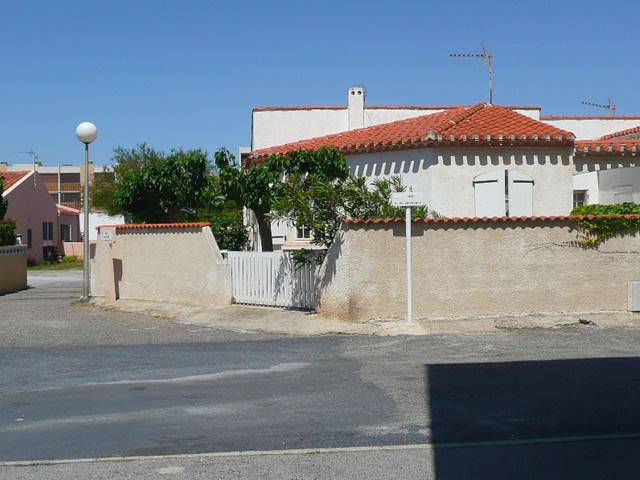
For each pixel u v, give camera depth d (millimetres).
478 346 12852
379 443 7484
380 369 11078
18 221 46156
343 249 14852
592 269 15336
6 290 26531
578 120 30469
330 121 29719
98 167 84250
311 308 16047
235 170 18062
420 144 19000
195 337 14875
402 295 14828
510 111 21375
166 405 9203
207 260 18391
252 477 6520
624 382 9922
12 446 7617
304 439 7656
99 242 21734
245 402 9258
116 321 17578
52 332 16031
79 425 8383
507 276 15109
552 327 14516
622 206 16672
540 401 9016
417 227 14898
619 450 7133
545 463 6785
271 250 18609
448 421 8242
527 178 19344
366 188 15594
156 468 6809
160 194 21500
